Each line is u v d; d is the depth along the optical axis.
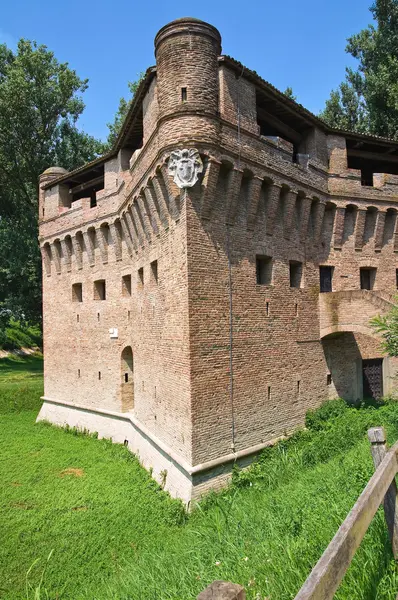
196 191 16.72
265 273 20.45
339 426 19.64
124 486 18.34
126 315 25.41
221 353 17.19
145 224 21.34
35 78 38.47
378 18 32.66
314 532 7.77
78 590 11.64
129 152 24.81
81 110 41.59
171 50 16.88
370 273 25.70
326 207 23.69
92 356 27.98
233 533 10.05
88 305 28.47
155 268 21.14
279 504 10.82
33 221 40.72
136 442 22.84
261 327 19.20
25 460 22.03
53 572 12.48
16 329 64.19
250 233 19.05
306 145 23.19
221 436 16.83
